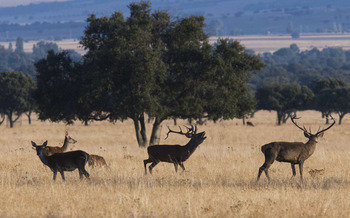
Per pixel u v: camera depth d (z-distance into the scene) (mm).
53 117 31062
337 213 9742
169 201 10609
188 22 30250
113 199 10977
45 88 30297
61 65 30672
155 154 16281
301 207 10211
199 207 10094
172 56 29703
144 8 30531
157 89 28891
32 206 10258
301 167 14812
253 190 12133
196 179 14250
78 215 9523
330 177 15062
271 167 17734
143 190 11953
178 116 30984
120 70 27906
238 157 21156
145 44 29531
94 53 28938
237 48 29766
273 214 9656
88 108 29984
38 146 14141
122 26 29344
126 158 20531
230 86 29656
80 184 12891
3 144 32094
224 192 11891
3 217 9375
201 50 29297
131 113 30125
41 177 14680
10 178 14023
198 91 29812
